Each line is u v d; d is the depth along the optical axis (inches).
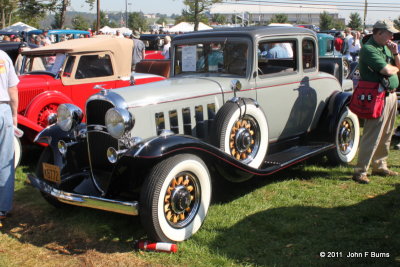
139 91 155.7
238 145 163.9
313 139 219.5
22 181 210.8
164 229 136.2
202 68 194.2
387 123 198.4
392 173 205.9
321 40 564.7
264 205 171.9
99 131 151.9
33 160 249.9
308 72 206.2
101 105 150.7
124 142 140.2
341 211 165.9
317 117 214.2
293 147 207.5
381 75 183.2
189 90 165.5
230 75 183.9
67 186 158.4
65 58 258.4
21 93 241.0
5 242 148.2
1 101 156.1
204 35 191.6
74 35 748.6
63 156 159.2
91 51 268.1
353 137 230.4
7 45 375.2
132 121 139.3
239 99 163.0
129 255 136.0
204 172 146.3
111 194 145.6
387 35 180.4
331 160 221.3
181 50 200.5
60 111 163.5
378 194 182.2
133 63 472.1
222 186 193.2
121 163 137.6
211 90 171.3
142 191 133.3
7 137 158.1
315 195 182.4
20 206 179.8
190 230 144.3
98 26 1027.9
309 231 148.8
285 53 196.4
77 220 164.6
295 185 196.2
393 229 148.8
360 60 187.3
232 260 130.7
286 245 139.7
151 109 153.5
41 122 244.8
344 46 630.5
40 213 172.6
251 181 202.7
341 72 239.3
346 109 216.8
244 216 161.8
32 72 268.7
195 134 167.2
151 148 133.0
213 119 166.2
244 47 180.1
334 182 199.0
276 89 189.3
